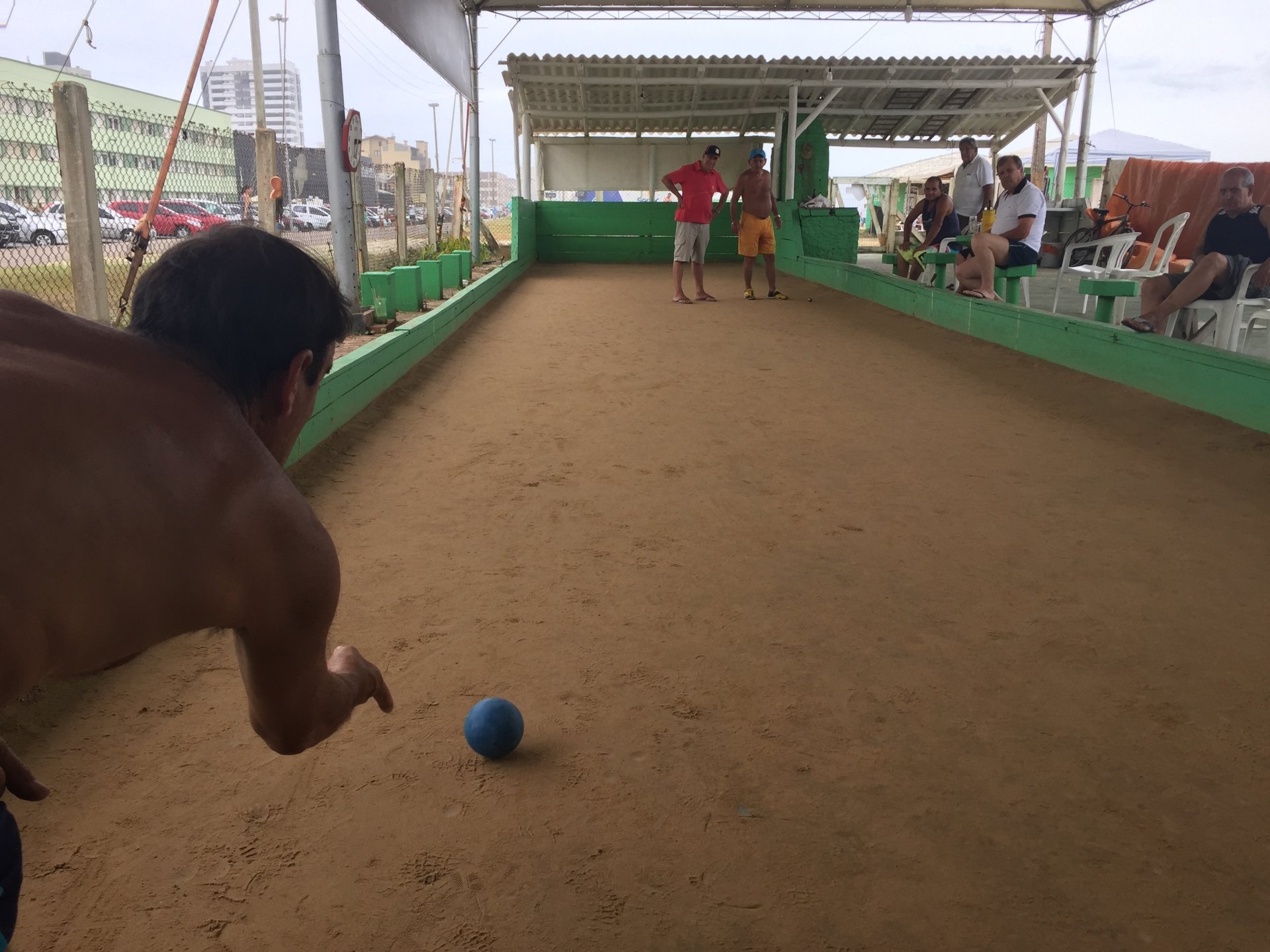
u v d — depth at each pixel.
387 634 3.10
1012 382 7.02
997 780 2.37
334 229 8.25
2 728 2.51
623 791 2.31
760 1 15.81
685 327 10.02
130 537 0.92
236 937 1.83
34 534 0.85
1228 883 2.02
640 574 3.60
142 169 13.69
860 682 2.83
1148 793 2.32
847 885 2.00
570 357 8.15
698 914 1.92
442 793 2.29
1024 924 1.90
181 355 1.10
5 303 1.03
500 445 5.35
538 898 1.95
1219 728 2.60
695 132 20.98
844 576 3.59
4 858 1.14
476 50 15.71
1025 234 8.95
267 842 2.11
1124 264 11.88
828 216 17.00
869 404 6.43
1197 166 14.88
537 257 19.98
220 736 2.52
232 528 1.02
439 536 3.96
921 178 31.95
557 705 2.69
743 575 3.59
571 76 16.78
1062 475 4.84
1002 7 16.41
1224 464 4.93
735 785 2.34
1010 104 18.39
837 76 16.89
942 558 3.77
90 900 1.92
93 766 2.38
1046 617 3.25
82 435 0.91
